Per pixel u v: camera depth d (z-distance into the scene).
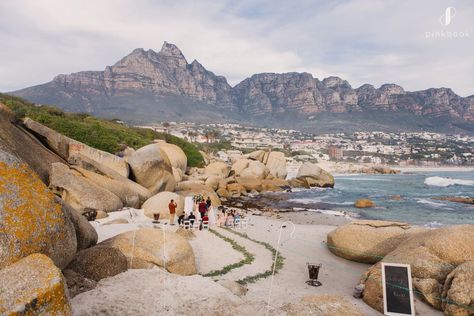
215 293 9.05
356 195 55.62
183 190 39.31
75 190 21.17
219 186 51.66
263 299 10.97
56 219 7.26
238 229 23.25
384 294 9.59
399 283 9.53
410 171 179.12
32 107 75.62
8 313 4.32
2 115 20.84
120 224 19.31
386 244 15.91
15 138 20.69
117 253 10.23
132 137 71.06
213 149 175.12
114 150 56.41
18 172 7.00
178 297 8.45
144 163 31.41
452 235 11.98
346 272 15.23
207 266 14.39
